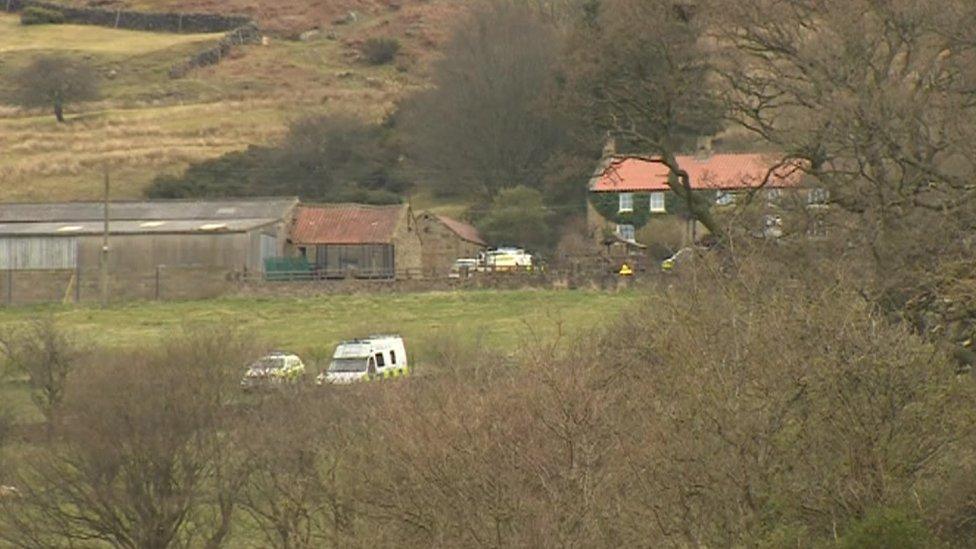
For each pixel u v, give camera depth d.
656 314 105.88
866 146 126.56
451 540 92.38
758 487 86.38
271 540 125.19
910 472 87.88
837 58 130.88
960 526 86.88
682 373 90.69
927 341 97.88
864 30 130.38
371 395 130.25
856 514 86.31
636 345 103.25
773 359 88.19
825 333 88.56
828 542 84.44
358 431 120.94
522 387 98.50
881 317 95.69
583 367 97.00
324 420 132.12
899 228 118.25
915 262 113.62
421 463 96.94
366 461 107.94
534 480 92.19
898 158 123.94
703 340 91.50
